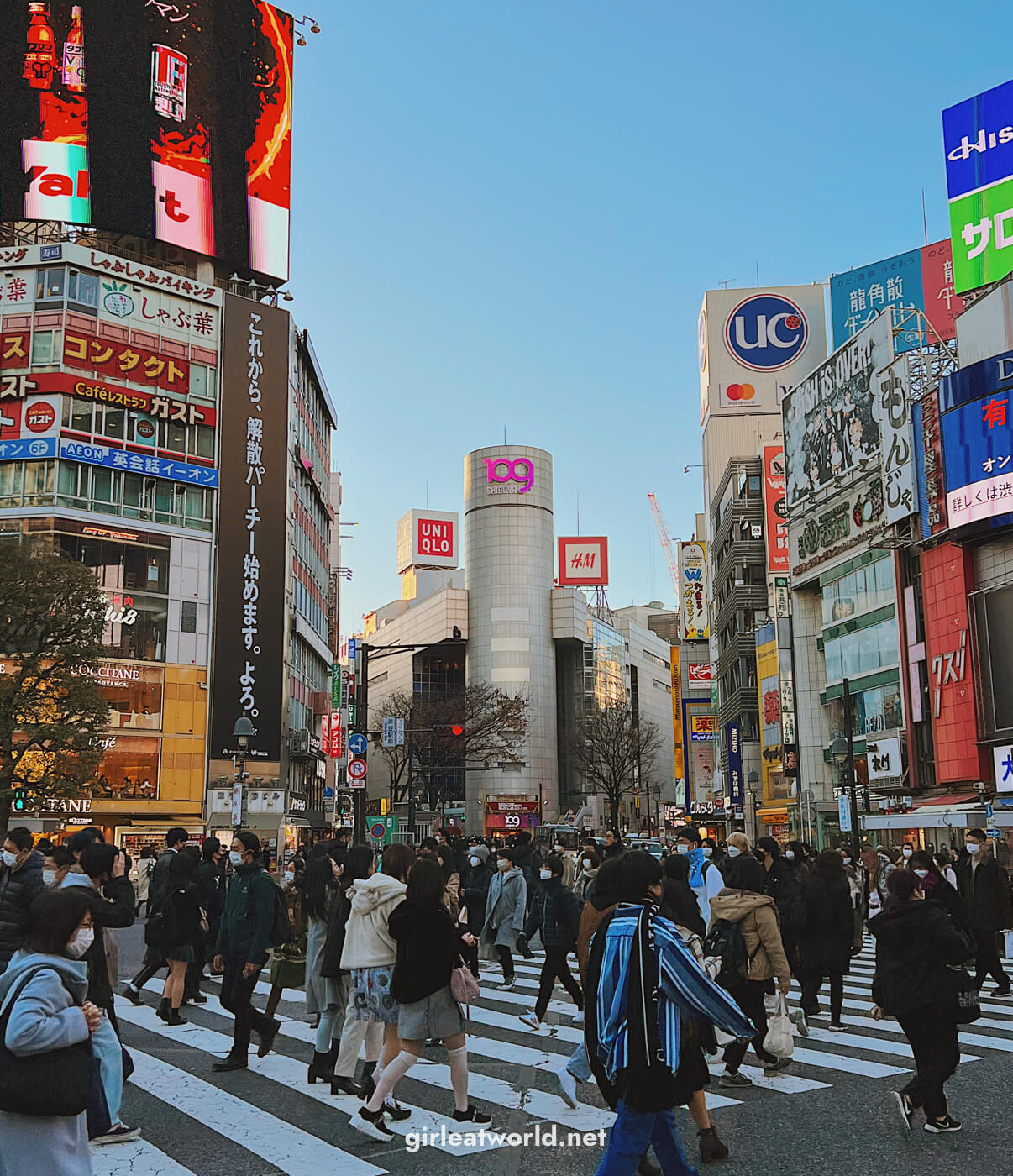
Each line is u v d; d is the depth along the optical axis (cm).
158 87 5506
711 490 8712
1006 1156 655
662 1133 523
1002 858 2239
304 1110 790
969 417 3616
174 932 1170
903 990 707
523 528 11519
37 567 3594
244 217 5731
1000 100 4472
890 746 4162
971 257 4516
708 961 851
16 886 770
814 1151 668
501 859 1703
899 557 4112
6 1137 421
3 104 5238
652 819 13088
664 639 17312
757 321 8819
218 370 5534
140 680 5072
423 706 7538
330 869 898
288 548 5834
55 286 5134
